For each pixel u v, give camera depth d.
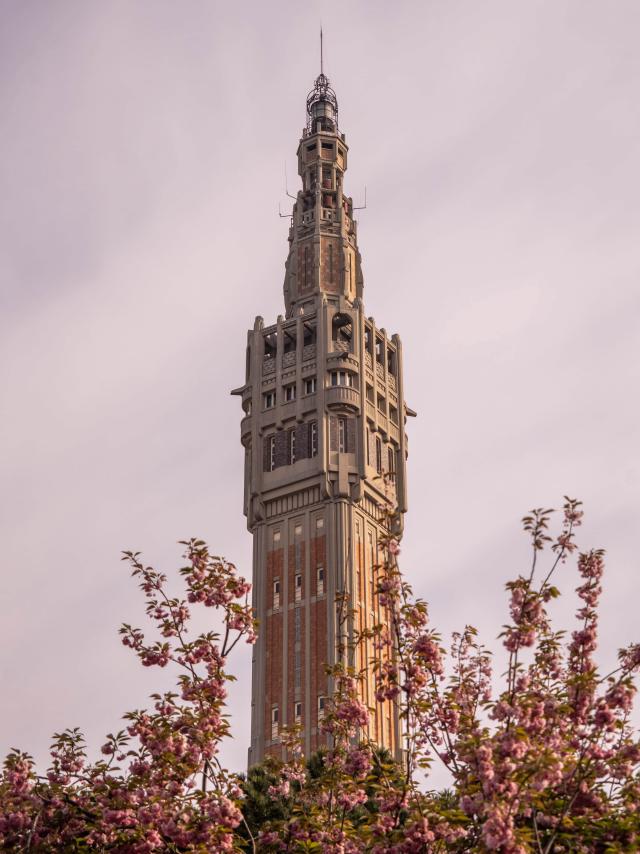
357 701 97.25
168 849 88.56
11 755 92.50
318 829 94.75
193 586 93.62
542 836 85.12
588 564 88.75
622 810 87.88
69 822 92.00
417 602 91.12
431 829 83.56
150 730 90.50
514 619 84.56
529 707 80.94
